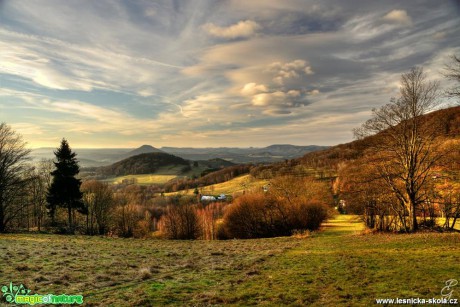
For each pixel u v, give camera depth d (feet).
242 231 222.07
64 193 175.11
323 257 71.36
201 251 90.33
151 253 84.74
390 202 122.42
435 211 142.20
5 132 150.10
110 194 232.32
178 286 47.09
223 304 38.27
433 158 105.70
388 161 115.55
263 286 46.29
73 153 180.86
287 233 207.82
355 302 36.96
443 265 52.37
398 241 88.22
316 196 233.96
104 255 76.02
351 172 137.39
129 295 41.93
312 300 38.68
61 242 102.68
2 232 139.33
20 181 155.84
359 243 94.32
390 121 111.55
